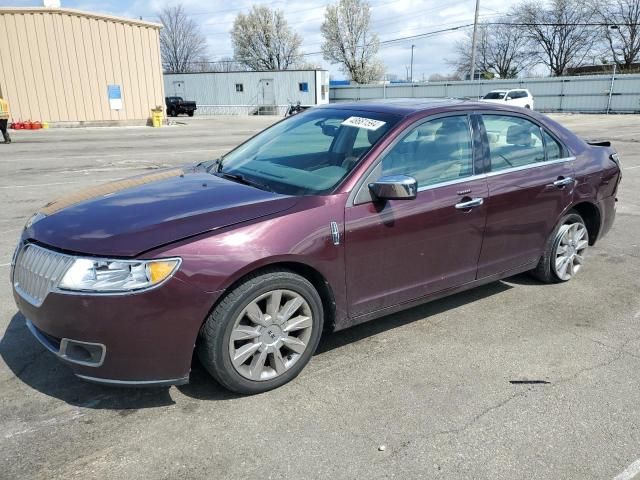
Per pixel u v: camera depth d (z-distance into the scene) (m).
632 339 3.87
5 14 22.00
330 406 3.01
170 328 2.71
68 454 2.59
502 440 2.74
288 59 78.44
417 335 3.89
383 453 2.63
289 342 3.15
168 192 3.38
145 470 2.49
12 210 7.52
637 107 34.69
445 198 3.67
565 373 3.39
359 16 69.56
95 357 2.71
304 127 4.14
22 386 3.15
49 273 2.75
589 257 5.77
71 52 23.73
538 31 61.75
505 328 4.02
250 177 3.71
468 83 41.38
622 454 2.65
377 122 3.70
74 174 10.71
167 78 48.34
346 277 3.29
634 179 10.63
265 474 2.48
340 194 3.24
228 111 47.34
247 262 2.82
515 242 4.29
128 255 2.66
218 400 3.04
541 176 4.35
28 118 23.30
